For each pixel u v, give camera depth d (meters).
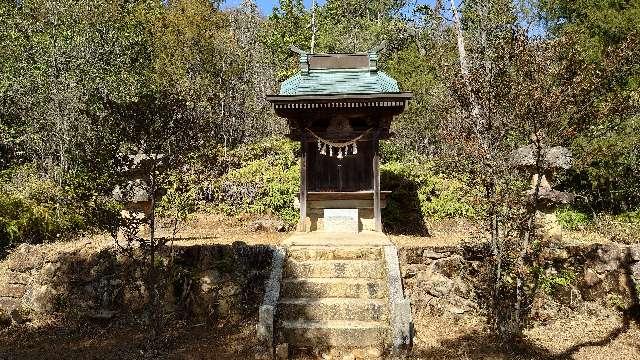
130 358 6.83
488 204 7.50
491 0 16.12
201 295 8.42
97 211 7.09
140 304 8.51
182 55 23.56
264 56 29.17
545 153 7.21
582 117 6.75
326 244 9.08
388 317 7.41
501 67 7.50
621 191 13.73
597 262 8.75
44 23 20.80
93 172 7.09
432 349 7.07
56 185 13.77
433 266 8.85
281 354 6.80
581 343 7.50
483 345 7.25
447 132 8.53
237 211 13.76
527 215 7.48
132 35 23.02
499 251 7.45
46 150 17.80
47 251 9.38
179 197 11.45
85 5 21.86
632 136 11.88
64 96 17.19
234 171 16.20
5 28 20.70
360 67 11.70
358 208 11.40
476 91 7.57
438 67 14.38
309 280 8.11
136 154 7.23
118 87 20.05
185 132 7.52
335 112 10.52
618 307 8.44
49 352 7.16
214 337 7.66
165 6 27.59
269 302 7.37
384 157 16.81
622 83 10.93
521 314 8.03
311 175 11.59
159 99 7.16
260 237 11.27
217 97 23.22
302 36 28.78
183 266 8.67
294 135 10.93
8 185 15.02
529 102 6.56
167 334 7.62
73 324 8.45
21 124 19.77
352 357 6.78
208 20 26.05
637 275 8.48
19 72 19.12
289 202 13.68
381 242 9.32
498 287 7.42
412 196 13.68
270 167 16.36
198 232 12.20
